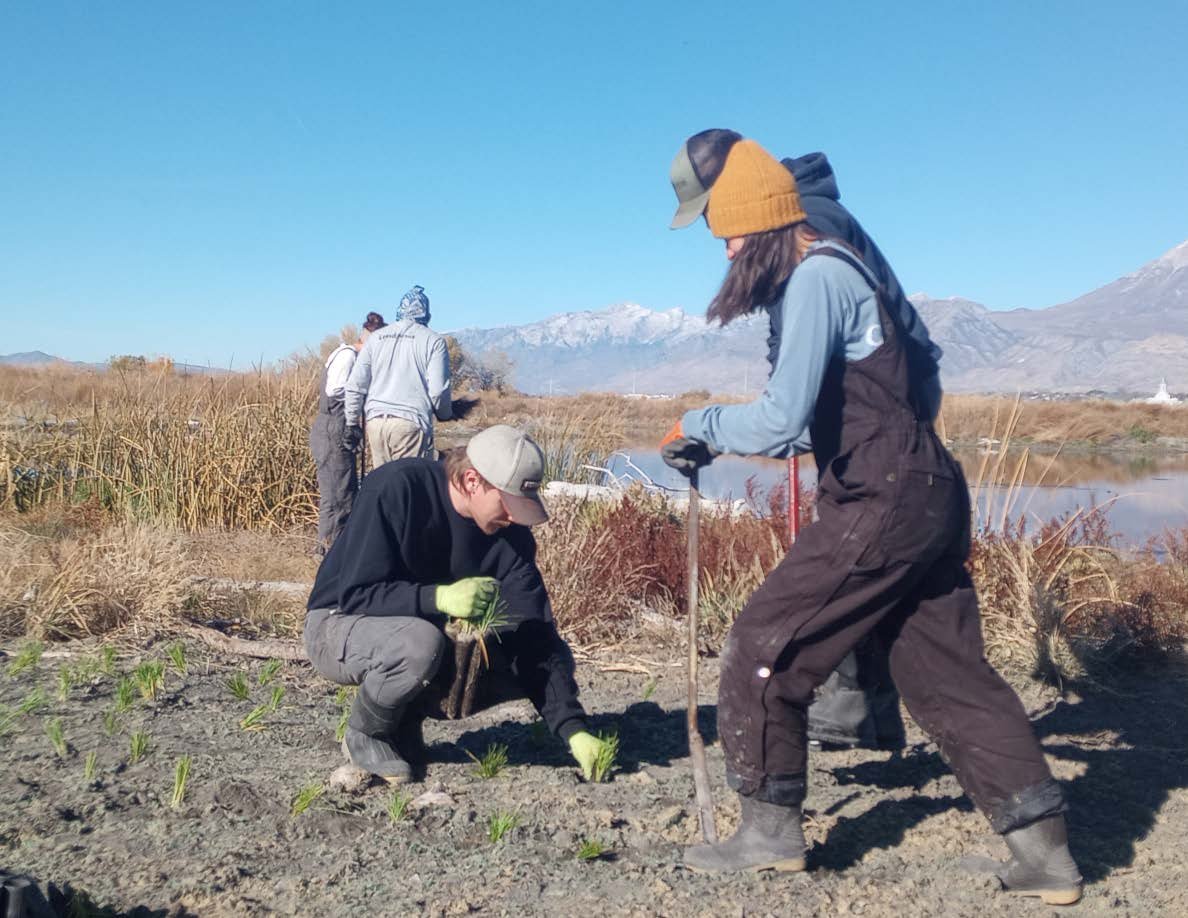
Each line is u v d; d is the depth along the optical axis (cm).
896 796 402
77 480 1070
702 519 787
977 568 645
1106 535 745
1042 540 674
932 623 318
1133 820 385
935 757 447
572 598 664
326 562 405
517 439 377
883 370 306
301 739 451
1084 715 524
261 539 962
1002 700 315
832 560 305
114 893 310
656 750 455
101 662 543
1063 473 1991
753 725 322
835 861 344
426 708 400
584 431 1187
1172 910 313
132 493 1044
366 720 391
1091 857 351
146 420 1093
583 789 402
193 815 365
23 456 1065
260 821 363
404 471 383
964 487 315
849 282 305
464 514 386
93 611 617
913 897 319
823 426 315
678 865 337
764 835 329
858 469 304
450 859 339
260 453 1092
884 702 449
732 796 394
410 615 377
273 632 643
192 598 662
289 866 331
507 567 402
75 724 458
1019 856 315
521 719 497
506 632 405
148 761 415
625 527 745
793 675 318
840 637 314
